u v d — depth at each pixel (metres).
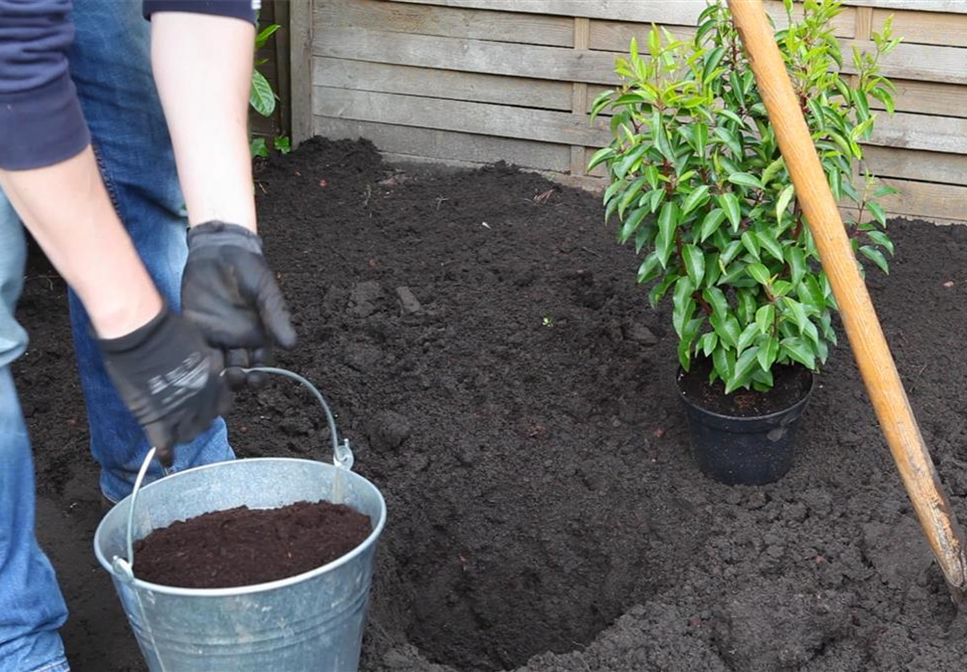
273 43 4.83
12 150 1.58
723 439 2.93
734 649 2.49
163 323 1.75
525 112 4.51
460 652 2.95
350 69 4.70
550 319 3.64
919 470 2.40
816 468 3.03
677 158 2.76
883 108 4.03
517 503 3.04
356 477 2.20
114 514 2.08
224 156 1.88
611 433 3.22
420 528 3.01
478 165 4.68
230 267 1.81
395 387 3.40
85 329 2.53
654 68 2.80
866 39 3.97
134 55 2.30
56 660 2.26
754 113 2.89
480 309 3.72
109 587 2.75
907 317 3.61
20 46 1.54
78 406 3.40
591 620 2.91
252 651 1.90
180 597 1.83
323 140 4.80
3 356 2.06
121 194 2.44
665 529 2.90
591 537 2.97
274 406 3.32
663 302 3.69
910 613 2.54
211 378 1.80
